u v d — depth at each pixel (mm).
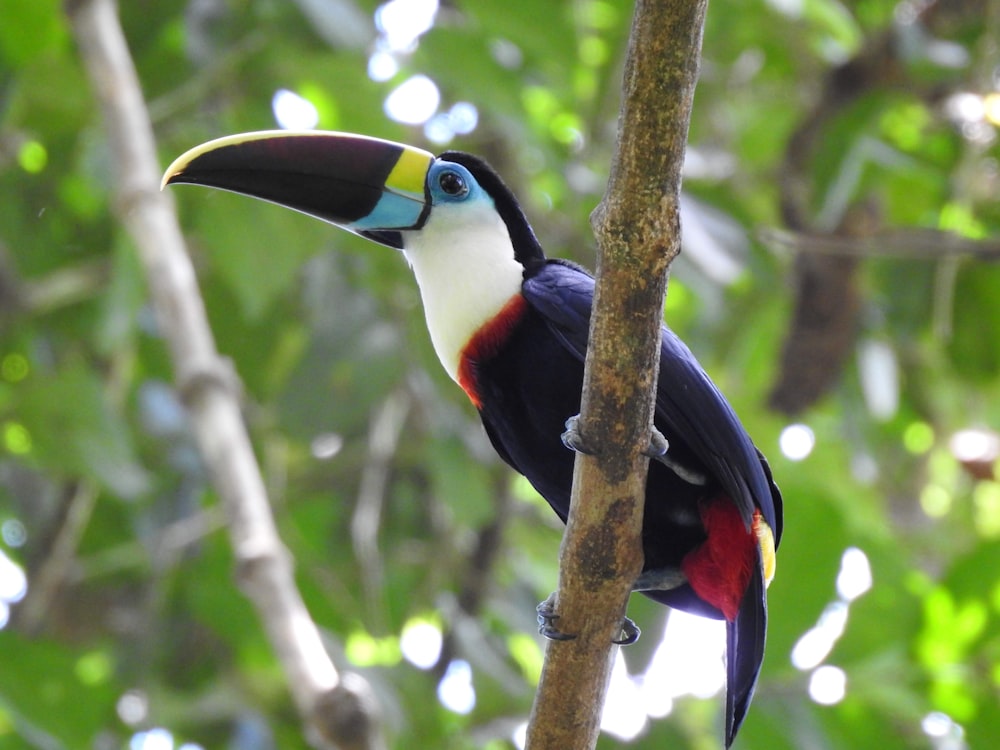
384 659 11906
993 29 11438
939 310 11078
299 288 11938
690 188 12312
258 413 11938
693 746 10625
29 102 11047
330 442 12211
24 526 12523
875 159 12047
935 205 12945
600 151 12055
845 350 12320
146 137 9477
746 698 6758
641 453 5891
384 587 12398
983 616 10250
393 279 11602
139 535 12023
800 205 12305
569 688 6195
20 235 11977
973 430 13273
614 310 5648
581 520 6020
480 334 7391
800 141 12352
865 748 10109
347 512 12664
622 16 11680
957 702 10195
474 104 11273
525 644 13695
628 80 5328
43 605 11109
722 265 10797
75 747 10188
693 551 7250
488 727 11164
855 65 12086
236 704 11719
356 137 7816
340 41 10633
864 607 10383
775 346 13156
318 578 11805
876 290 12758
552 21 10766
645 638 10344
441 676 11656
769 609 10273
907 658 10281
